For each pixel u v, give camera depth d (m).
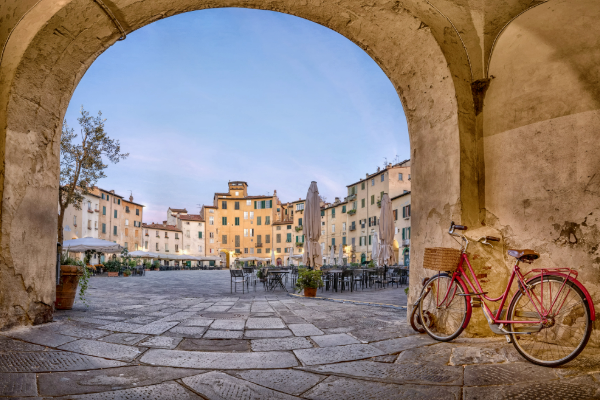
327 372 2.74
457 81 4.14
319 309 6.00
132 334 3.86
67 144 18.97
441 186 4.21
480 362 2.83
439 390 2.35
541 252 3.64
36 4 3.64
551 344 2.89
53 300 4.32
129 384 2.46
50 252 4.29
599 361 2.68
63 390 2.33
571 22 3.62
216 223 69.12
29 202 4.04
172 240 65.00
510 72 4.04
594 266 3.29
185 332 4.02
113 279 19.84
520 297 2.98
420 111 4.57
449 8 4.14
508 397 2.18
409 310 4.49
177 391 2.36
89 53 4.38
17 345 3.24
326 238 53.91
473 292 3.44
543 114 3.75
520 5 3.93
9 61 3.83
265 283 12.69
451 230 3.76
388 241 14.56
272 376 2.66
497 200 4.04
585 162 3.43
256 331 4.11
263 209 69.19
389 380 2.55
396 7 4.13
